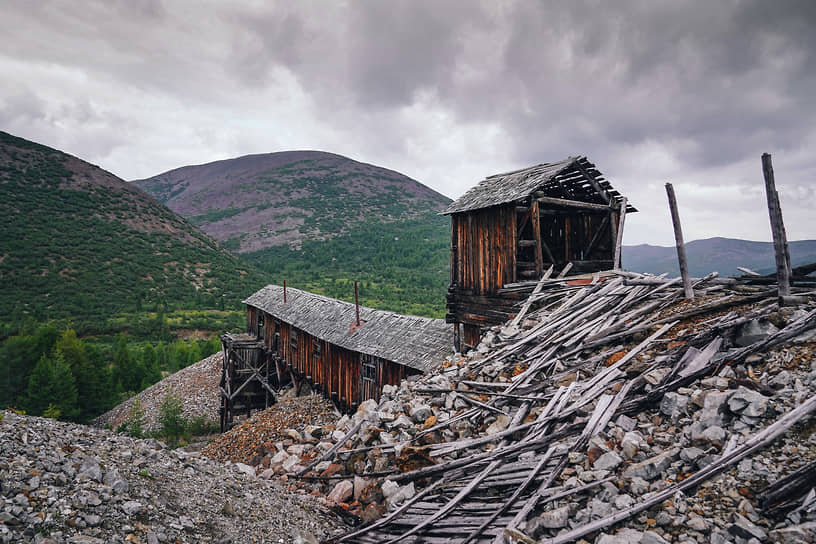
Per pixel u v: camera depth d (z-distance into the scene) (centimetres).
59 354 3644
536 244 1215
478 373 865
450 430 710
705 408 502
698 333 659
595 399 620
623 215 1381
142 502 437
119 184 16525
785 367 528
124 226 13200
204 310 9356
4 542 317
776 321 599
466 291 1380
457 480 592
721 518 376
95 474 442
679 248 807
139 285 10000
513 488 529
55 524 353
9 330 6256
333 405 1741
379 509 590
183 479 538
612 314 865
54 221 11944
